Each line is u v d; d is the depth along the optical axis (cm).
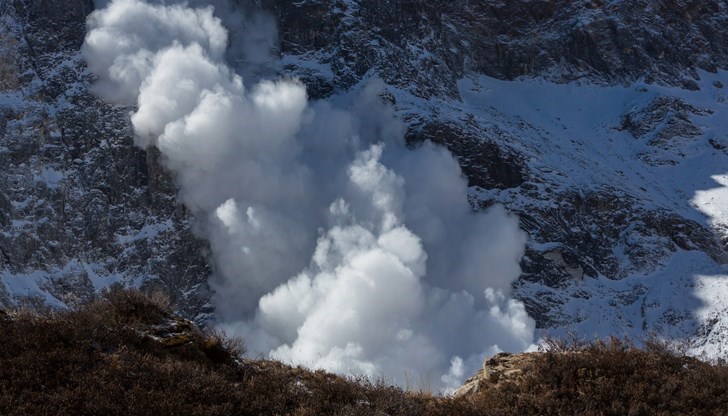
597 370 1428
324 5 17075
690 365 1475
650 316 12075
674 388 1384
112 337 1370
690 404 1362
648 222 14188
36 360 1241
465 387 1538
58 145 14025
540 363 1466
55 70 14850
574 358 1466
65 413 1142
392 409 1395
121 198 13700
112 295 1502
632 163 16738
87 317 1403
